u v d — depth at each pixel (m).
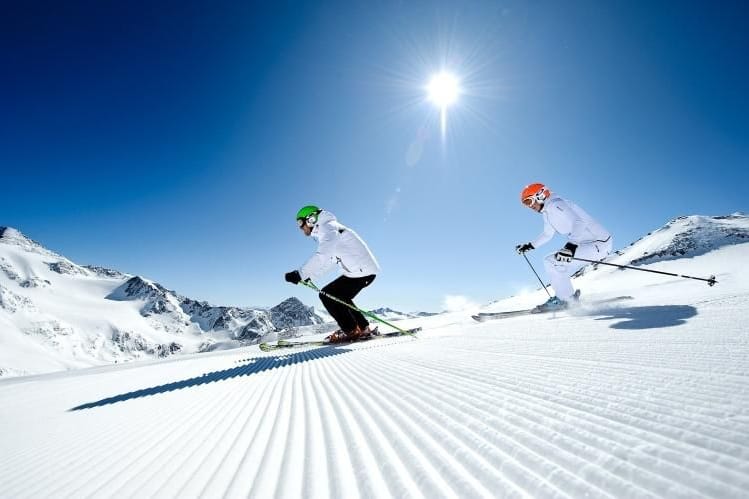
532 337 3.33
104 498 1.14
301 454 1.30
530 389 1.66
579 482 0.84
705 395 1.23
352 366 3.29
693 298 4.30
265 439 1.52
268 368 4.01
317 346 6.65
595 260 6.03
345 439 1.39
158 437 1.76
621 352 2.12
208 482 1.16
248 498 1.01
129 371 5.86
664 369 1.63
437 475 0.99
